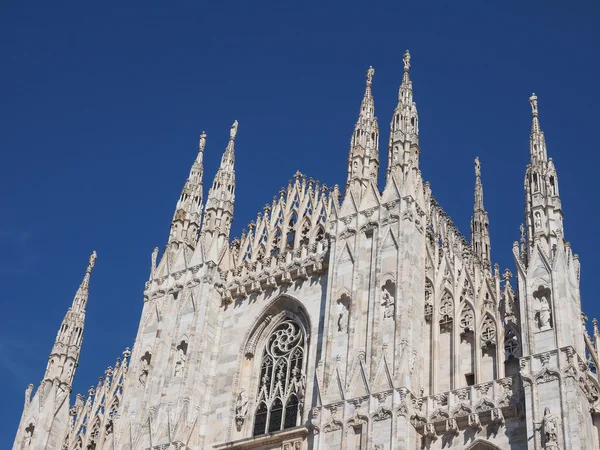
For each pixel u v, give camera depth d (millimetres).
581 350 45531
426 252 53844
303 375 53906
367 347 49938
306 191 61875
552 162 51625
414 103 59625
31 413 61000
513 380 45750
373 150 59531
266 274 58469
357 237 54500
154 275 62438
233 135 68188
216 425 54750
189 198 65812
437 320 51125
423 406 47375
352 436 47250
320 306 55281
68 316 65250
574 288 47562
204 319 57875
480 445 45344
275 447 51438
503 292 49719
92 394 61312
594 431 44094
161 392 55875
